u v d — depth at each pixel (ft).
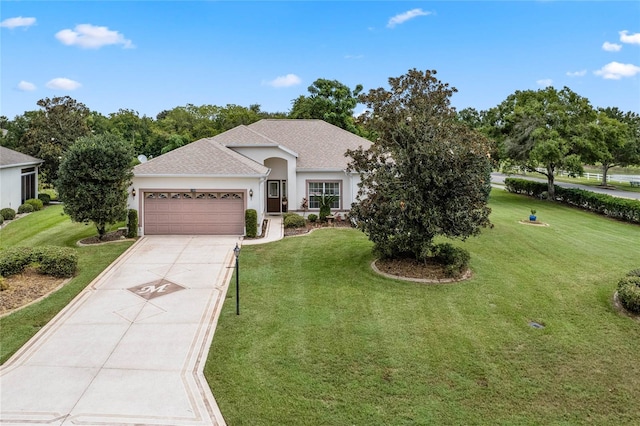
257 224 61.11
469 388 23.49
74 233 64.75
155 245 55.83
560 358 26.76
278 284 40.78
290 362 26.20
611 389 23.47
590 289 38.93
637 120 168.76
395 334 30.09
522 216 82.69
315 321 32.35
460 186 40.70
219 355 27.12
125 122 171.01
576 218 82.28
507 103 115.75
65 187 54.60
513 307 34.81
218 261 48.70
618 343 28.66
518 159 107.14
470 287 39.34
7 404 21.80
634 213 76.64
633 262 48.42
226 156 64.08
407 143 41.98
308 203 78.18
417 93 44.34
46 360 26.45
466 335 29.89
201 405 21.91
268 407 21.71
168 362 26.30
